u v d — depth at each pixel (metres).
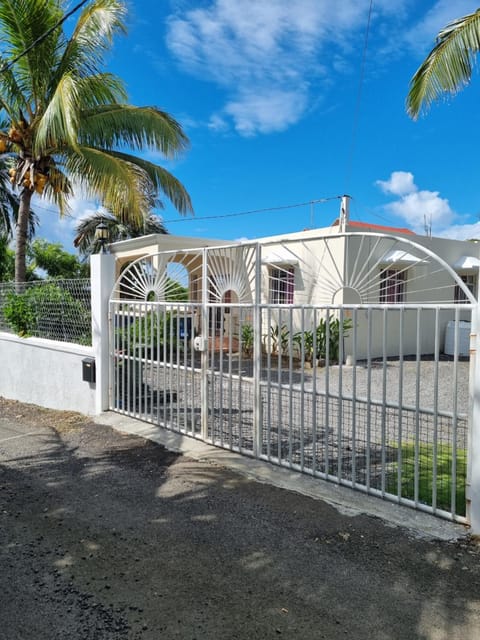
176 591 2.66
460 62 6.74
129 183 8.79
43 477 4.54
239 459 4.78
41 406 7.96
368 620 2.40
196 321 6.79
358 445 5.36
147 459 4.96
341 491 3.97
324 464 4.54
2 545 3.21
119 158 9.77
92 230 20.39
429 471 4.54
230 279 5.08
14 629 2.34
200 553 3.07
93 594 2.63
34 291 8.34
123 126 9.28
